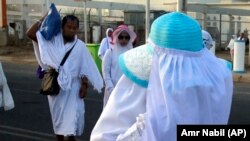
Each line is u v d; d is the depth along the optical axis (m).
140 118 2.32
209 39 6.39
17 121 9.15
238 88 15.05
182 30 2.34
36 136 7.97
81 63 6.16
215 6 37.56
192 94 2.27
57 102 6.07
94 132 2.43
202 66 2.35
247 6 38.38
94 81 6.19
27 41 35.47
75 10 37.31
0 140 7.70
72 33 6.05
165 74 2.30
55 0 32.72
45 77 6.04
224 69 2.40
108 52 7.19
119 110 2.39
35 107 10.68
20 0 36.75
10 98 7.01
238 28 38.62
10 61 25.44
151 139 2.28
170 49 2.34
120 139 2.35
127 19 35.16
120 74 7.19
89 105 10.95
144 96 2.38
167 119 2.26
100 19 38.22
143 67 2.37
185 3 16.31
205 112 2.29
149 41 2.43
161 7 38.28
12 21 37.34
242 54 18.91
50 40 6.03
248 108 10.77
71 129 6.00
